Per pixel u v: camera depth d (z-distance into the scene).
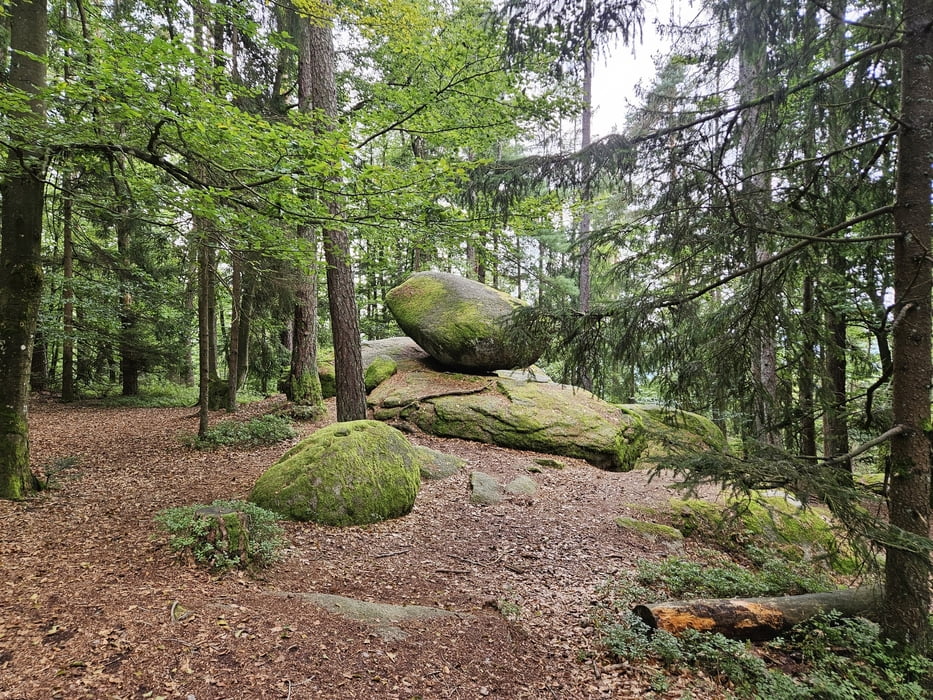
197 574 4.40
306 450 6.71
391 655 3.55
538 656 3.88
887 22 3.85
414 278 13.49
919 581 3.83
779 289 4.29
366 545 5.75
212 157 5.16
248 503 5.57
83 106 4.84
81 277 12.57
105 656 3.08
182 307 15.94
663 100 4.59
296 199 5.20
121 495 6.63
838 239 3.74
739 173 4.47
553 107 7.20
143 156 4.96
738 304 4.50
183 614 3.63
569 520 7.05
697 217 4.25
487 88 7.11
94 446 9.38
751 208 4.13
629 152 4.45
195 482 7.42
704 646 3.95
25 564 4.35
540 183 4.91
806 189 4.45
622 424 10.62
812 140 4.39
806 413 4.65
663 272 4.70
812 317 4.47
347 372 9.53
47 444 9.31
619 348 4.48
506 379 11.73
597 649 4.05
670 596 5.11
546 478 8.73
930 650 3.74
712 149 4.32
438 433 10.36
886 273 4.94
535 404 10.70
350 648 3.54
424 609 4.29
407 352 14.05
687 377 4.55
